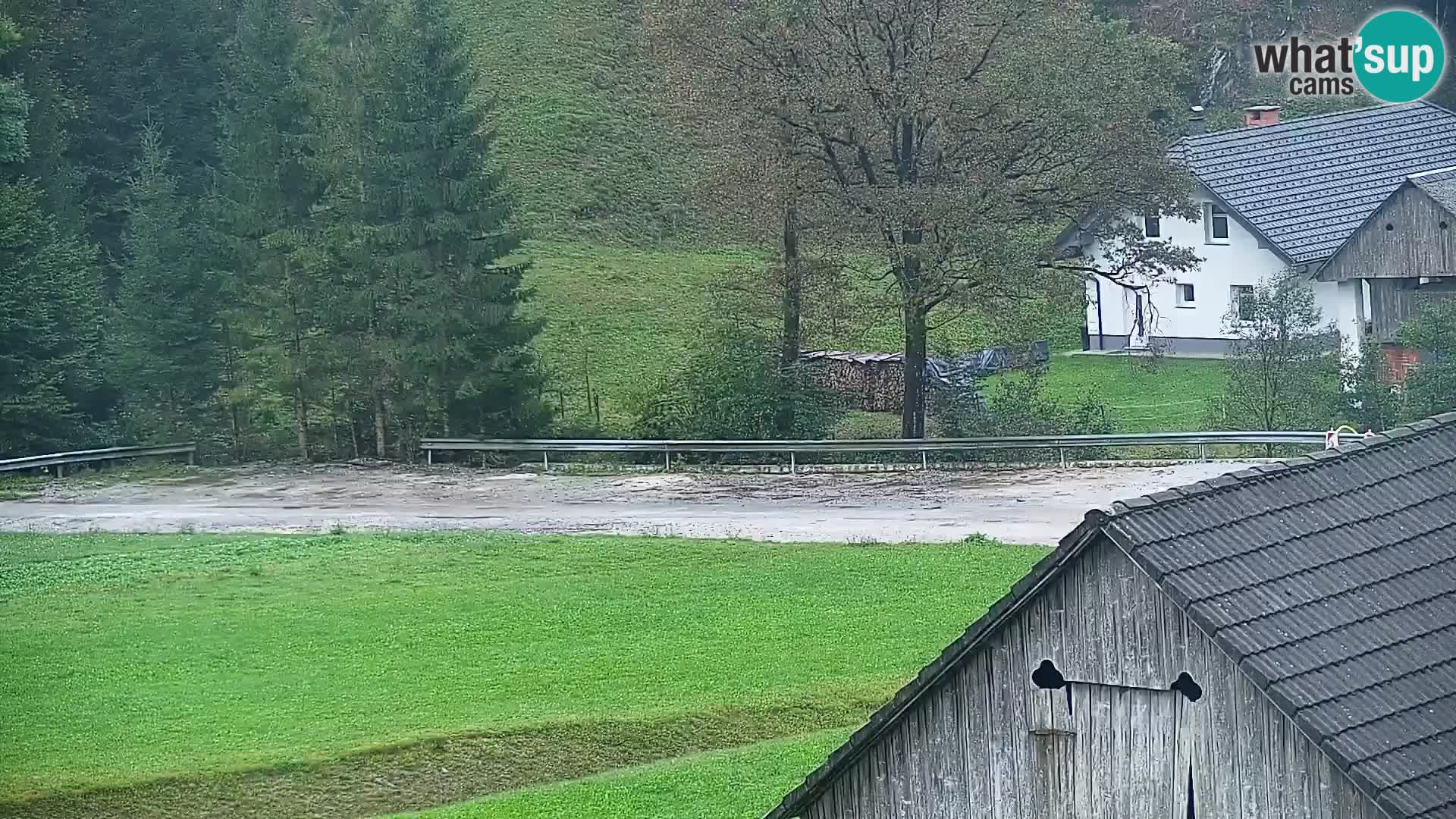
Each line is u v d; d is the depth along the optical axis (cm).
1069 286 5047
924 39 4981
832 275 5272
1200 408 5553
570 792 2497
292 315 5616
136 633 3453
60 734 2805
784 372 5431
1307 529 1452
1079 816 1491
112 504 4969
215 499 5019
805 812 1659
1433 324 4550
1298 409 4700
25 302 5462
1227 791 1402
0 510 4888
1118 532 1389
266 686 3067
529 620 3481
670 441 5312
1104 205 5116
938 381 5425
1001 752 1533
